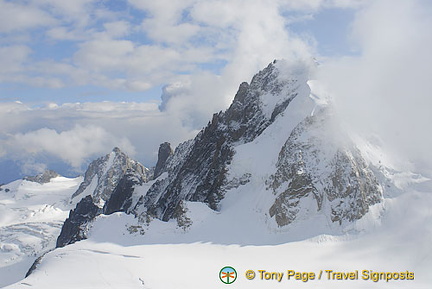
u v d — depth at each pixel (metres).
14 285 106.19
